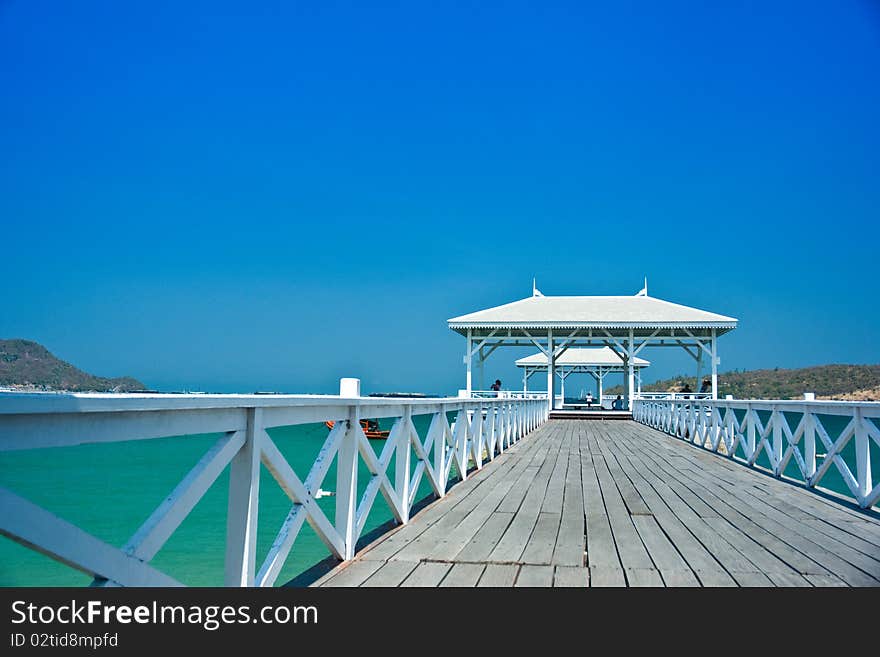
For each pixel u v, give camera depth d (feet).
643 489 24.39
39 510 5.79
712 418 41.29
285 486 10.82
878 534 16.81
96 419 6.50
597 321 84.84
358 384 14.20
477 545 15.24
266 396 9.62
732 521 18.44
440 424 22.41
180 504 7.73
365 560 13.85
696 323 82.69
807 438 25.22
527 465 32.22
